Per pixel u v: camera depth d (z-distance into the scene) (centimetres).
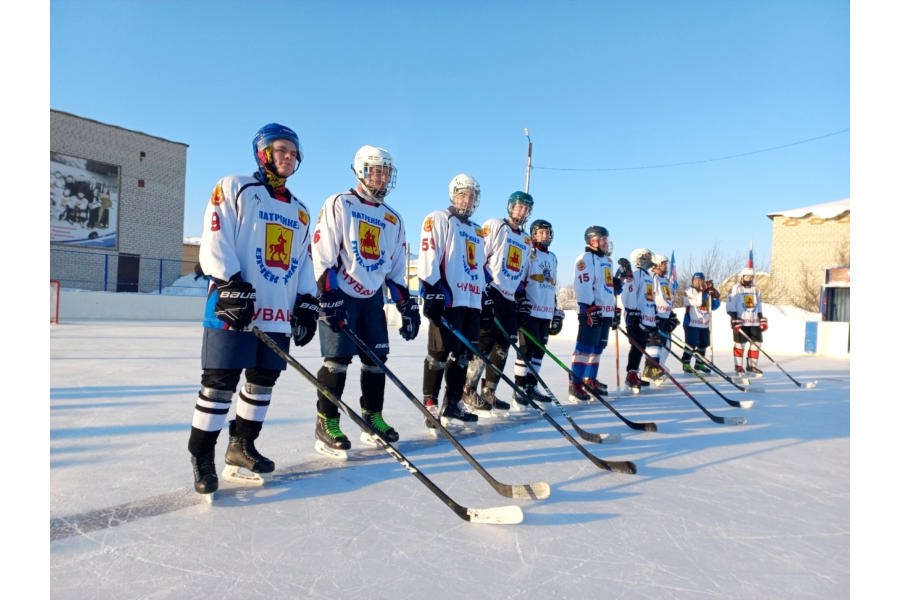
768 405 510
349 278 296
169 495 220
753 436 367
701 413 458
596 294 514
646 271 666
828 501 239
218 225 220
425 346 1143
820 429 394
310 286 258
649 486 252
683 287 2359
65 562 162
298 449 294
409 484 243
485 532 195
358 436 327
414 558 173
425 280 353
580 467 280
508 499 230
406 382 583
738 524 209
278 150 238
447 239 361
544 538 191
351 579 158
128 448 285
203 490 210
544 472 270
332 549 177
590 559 176
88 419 351
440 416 366
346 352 288
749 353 810
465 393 411
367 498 224
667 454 312
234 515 202
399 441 321
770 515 220
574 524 204
